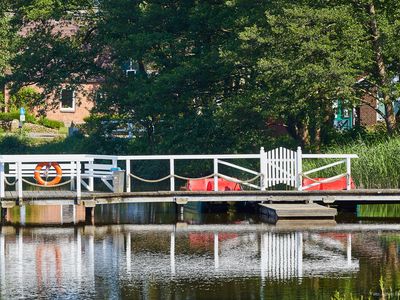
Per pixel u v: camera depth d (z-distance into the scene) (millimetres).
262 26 66625
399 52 64688
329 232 48906
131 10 78312
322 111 65500
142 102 75875
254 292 35625
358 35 63062
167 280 37688
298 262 41000
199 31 74875
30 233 49344
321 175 60094
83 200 53625
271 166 57312
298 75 62688
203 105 74562
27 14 83250
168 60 76188
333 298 34469
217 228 51000
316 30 62500
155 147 75875
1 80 83938
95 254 43156
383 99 67812
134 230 50500
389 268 39500
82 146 82500
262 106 66188
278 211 52875
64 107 114750
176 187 71562
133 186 72750
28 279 37875
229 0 71000
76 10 83125
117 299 34625
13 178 72188
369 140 67750
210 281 37500
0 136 94812
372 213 56688
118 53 79125
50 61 82625
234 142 71312
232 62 67562
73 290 36000
